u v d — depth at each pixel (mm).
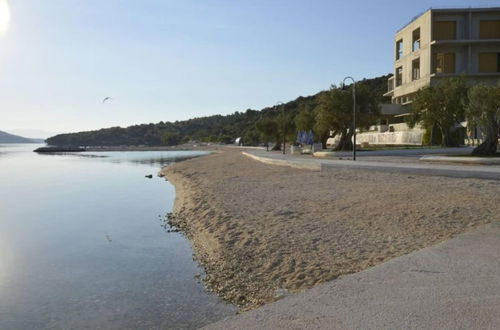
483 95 29141
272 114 141875
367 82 127438
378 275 6516
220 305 8406
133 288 9703
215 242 12484
